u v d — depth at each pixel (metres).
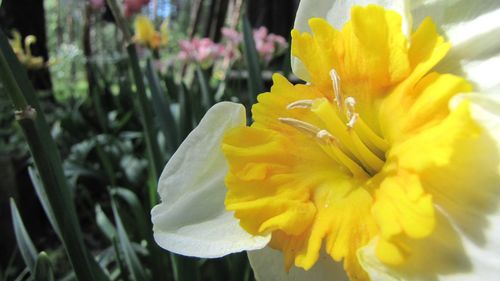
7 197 0.28
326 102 0.09
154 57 0.35
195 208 0.09
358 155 0.09
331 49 0.09
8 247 0.28
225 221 0.09
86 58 0.47
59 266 0.28
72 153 0.33
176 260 0.14
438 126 0.07
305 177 0.09
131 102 0.38
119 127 0.35
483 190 0.07
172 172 0.10
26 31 0.50
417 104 0.08
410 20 0.09
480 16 0.09
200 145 0.10
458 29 0.09
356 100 0.09
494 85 0.08
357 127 0.09
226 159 0.09
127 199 0.20
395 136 0.08
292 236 0.09
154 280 0.17
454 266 0.07
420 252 0.07
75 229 0.10
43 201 0.13
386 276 0.07
